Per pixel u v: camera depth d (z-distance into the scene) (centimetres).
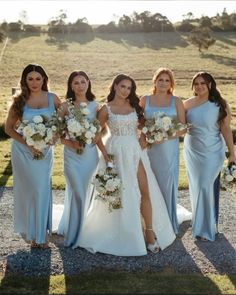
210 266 571
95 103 632
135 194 609
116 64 6106
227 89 4147
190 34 8475
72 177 613
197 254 608
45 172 603
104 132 648
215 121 652
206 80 649
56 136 583
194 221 666
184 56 6844
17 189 612
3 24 9012
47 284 514
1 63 5978
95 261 581
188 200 897
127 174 610
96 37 8644
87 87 626
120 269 559
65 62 6216
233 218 768
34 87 595
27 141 566
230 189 647
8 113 602
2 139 1648
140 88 4338
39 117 570
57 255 598
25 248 625
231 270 561
